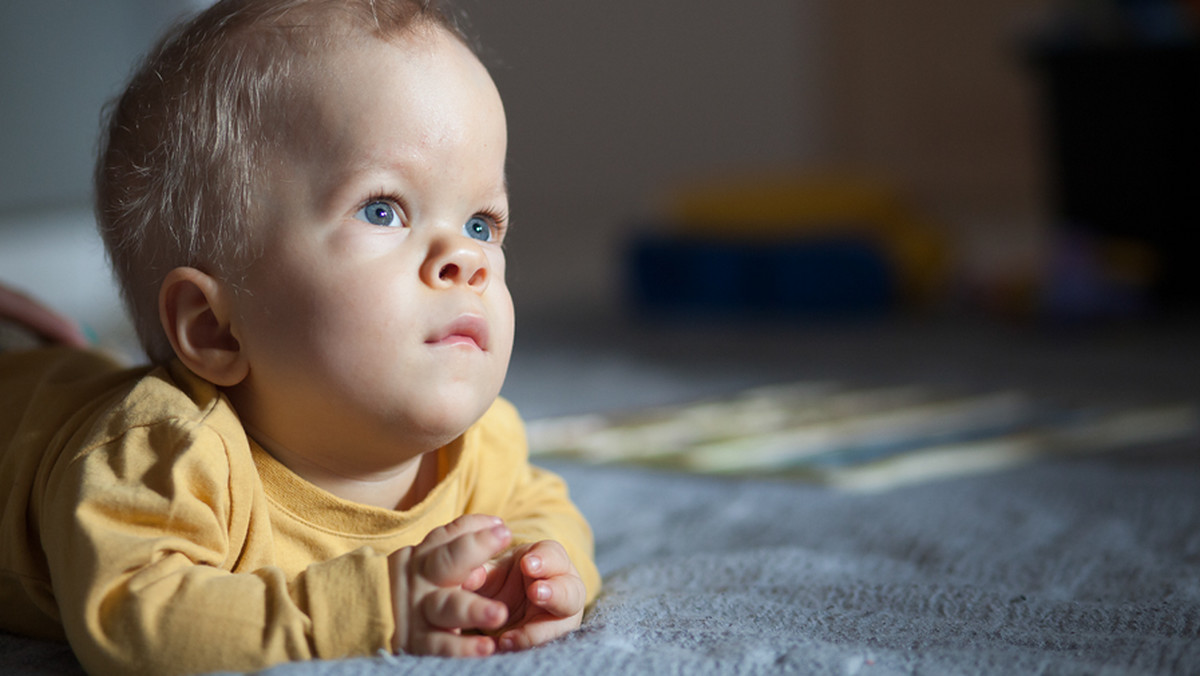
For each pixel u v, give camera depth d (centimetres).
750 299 269
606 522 113
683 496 123
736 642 67
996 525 107
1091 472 129
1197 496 115
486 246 70
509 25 505
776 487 126
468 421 68
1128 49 249
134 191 72
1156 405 165
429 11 72
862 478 129
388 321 65
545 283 331
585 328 257
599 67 499
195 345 69
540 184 511
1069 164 266
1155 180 251
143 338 75
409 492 75
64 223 284
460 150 68
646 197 497
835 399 177
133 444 65
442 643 62
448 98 68
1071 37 260
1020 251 331
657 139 496
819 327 248
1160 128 249
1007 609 77
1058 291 233
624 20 493
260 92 68
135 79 75
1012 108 445
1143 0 253
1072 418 159
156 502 63
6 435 79
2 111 276
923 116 462
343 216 66
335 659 61
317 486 71
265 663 60
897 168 469
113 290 79
